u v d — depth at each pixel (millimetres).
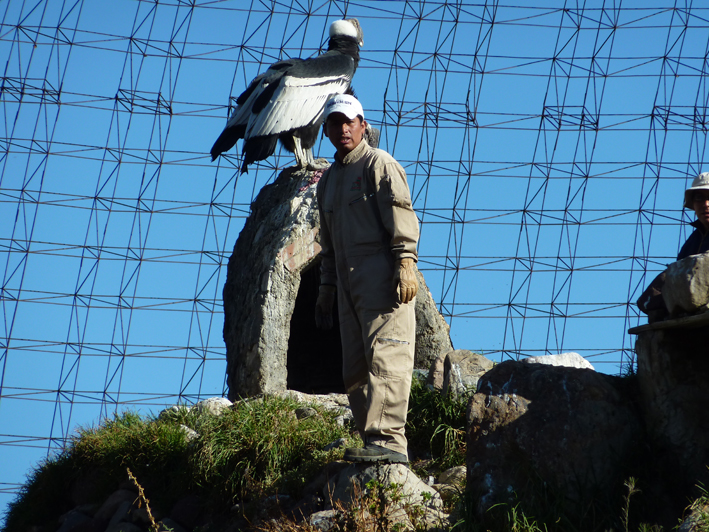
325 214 13523
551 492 11039
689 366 11188
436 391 16922
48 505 20469
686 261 10664
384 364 12195
